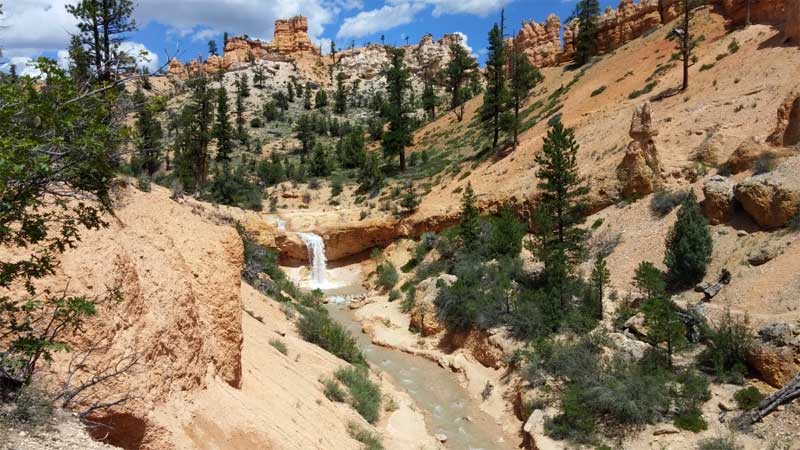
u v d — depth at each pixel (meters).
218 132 78.44
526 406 23.36
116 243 8.94
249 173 72.50
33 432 6.38
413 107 112.81
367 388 21.95
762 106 38.09
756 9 55.22
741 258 27.89
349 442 15.09
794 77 38.62
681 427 19.55
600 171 40.34
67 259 7.86
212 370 11.44
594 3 77.25
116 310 8.05
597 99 56.88
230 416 10.37
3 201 5.96
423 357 32.28
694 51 54.25
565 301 29.33
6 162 5.29
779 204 27.92
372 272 49.78
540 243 36.47
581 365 23.59
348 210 55.56
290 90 133.12
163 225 13.15
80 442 6.61
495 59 58.22
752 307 24.59
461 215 46.84
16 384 6.91
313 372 19.91
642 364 22.95
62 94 5.94
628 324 26.19
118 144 6.75
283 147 90.56
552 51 94.25
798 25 42.59
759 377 20.95
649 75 54.69
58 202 6.70
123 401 7.49
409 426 21.41
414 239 49.69
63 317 7.15
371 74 159.50
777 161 31.53
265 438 10.66
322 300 44.47
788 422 18.30
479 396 26.55
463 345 31.72
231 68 155.88
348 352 25.91
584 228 38.03
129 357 7.72
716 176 32.38
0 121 5.61
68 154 6.25
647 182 37.12
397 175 63.62
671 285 29.50
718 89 43.72
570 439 20.53
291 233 52.09
